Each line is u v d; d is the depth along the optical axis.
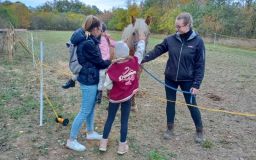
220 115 6.68
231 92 9.06
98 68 4.29
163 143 5.05
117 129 5.45
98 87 4.38
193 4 38.56
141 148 4.81
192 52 4.69
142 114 6.37
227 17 35.31
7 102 6.61
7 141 4.78
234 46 29.67
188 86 4.87
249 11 34.62
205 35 34.50
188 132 5.54
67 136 5.04
